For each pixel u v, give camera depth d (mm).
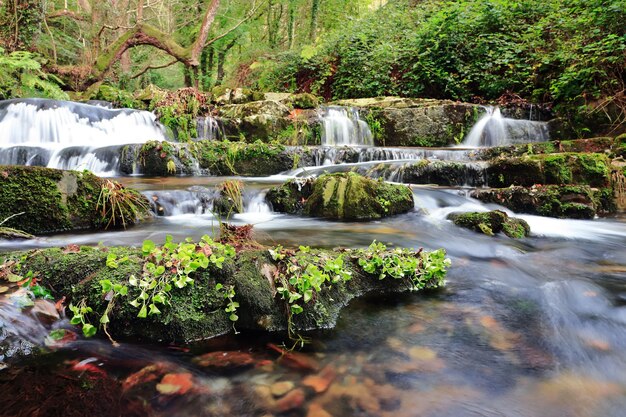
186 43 20469
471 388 1750
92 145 7809
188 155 7711
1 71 10445
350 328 2320
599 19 9344
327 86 15438
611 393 1744
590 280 3215
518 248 4184
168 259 2268
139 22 15227
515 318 2480
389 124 10789
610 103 9211
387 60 13547
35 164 6965
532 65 11289
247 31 19766
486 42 12094
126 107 10875
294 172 7984
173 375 1785
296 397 1660
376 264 2910
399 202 5543
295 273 2385
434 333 2268
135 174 7461
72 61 17953
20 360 1794
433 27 12797
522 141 10141
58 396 1578
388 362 1953
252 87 18297
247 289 2266
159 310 2086
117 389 1655
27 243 3641
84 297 2137
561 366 1946
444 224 5016
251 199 5746
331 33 17672
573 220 5574
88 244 3611
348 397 1665
